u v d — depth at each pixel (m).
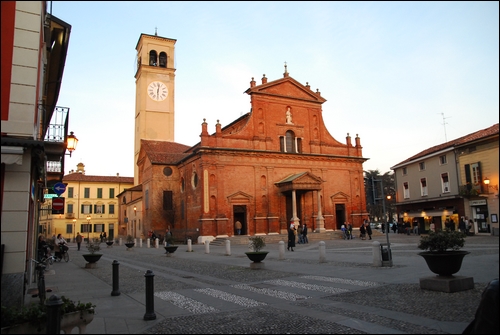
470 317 7.95
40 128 13.64
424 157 44.31
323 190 49.38
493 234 31.89
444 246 10.52
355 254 22.95
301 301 10.45
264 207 45.56
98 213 82.50
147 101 63.38
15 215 9.19
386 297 10.32
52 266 22.95
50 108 18.67
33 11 9.82
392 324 7.79
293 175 46.59
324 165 49.97
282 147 47.94
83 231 80.50
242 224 45.41
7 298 8.84
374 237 44.53
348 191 51.28
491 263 15.10
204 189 42.66
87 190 82.44
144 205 56.16
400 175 51.00
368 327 7.67
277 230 45.66
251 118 46.50
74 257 31.22
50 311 6.48
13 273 8.99
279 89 48.75
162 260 25.53
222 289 12.90
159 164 52.72
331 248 29.25
